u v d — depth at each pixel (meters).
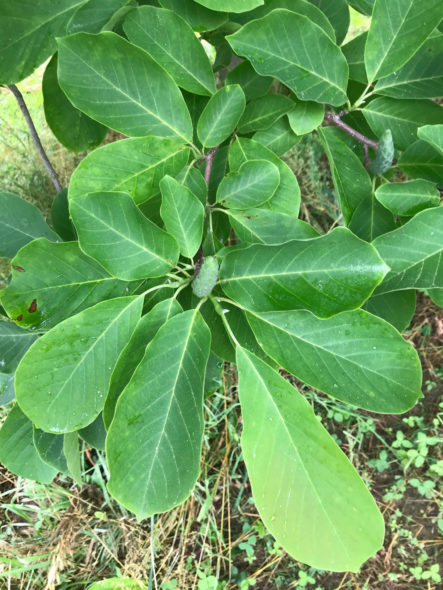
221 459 0.90
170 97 0.35
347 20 0.43
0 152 0.96
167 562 0.83
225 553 0.87
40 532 0.85
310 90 0.37
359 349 0.33
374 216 0.40
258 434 0.32
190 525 0.85
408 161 0.41
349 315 0.34
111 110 0.34
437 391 0.99
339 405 0.95
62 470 0.40
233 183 0.37
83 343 0.32
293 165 0.98
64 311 0.34
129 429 0.30
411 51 0.37
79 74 0.33
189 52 0.38
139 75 0.34
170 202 0.33
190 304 0.38
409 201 0.37
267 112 0.41
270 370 0.33
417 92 0.40
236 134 0.42
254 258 0.33
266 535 0.87
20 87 1.01
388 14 0.36
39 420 0.30
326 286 0.30
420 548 0.88
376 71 0.38
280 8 0.37
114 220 0.31
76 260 0.34
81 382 0.31
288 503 0.30
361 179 0.41
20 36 0.36
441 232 0.34
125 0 0.35
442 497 0.90
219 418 0.89
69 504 0.86
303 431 0.32
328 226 1.06
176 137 0.36
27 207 0.41
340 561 0.29
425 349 1.02
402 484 0.91
